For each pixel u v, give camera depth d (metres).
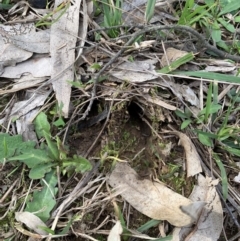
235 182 0.29
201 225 0.27
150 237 0.27
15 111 0.30
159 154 0.29
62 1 0.32
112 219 0.27
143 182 0.28
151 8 0.32
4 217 0.27
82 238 0.27
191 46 0.32
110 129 0.29
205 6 0.31
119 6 0.33
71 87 0.30
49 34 0.31
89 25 0.32
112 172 0.28
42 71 0.30
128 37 0.31
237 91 0.31
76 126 0.29
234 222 0.28
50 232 0.26
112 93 0.30
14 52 0.31
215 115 0.30
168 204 0.27
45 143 0.29
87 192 0.28
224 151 0.30
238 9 0.34
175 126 0.30
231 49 0.33
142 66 0.30
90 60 0.31
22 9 0.33
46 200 0.27
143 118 0.30
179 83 0.31
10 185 0.28
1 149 0.28
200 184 0.28
